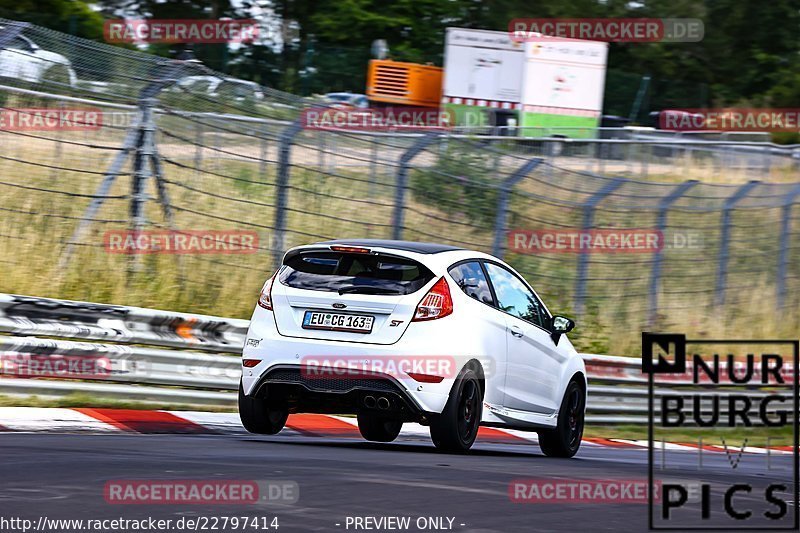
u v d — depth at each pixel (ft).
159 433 108.78
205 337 139.54
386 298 99.14
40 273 155.43
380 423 123.34
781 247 255.91
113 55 157.17
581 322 205.98
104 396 127.03
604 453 135.54
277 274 103.60
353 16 538.88
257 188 173.37
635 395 185.68
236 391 141.49
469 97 412.16
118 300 157.48
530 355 113.09
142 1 548.72
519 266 205.46
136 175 161.58
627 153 351.05
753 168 383.24
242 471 76.13
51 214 162.61
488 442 137.39
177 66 162.81
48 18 413.18
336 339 99.14
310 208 175.11
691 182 224.53
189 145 168.55
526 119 410.11
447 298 100.68
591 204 204.03
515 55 411.13
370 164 179.52
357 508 64.28
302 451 93.50
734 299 245.04
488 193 191.52
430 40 549.13
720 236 242.78
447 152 185.06
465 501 69.31
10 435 94.38
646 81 530.68
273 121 166.81
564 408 121.70
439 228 186.19
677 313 232.73
